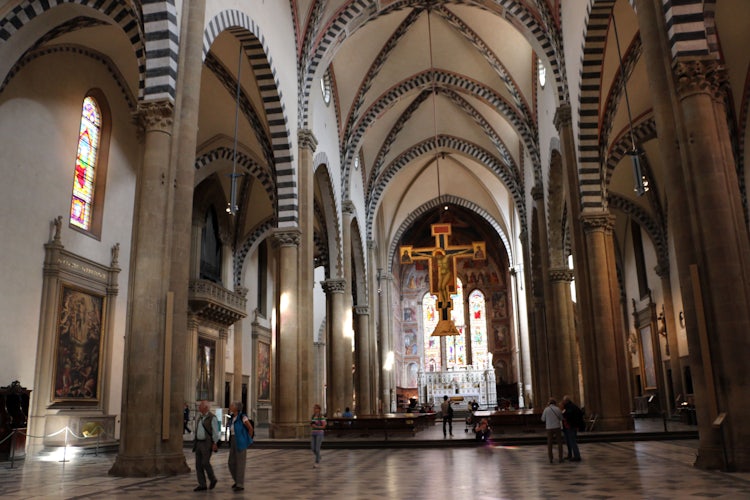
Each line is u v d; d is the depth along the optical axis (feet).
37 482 30.30
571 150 57.31
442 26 80.79
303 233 60.95
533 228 91.86
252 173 75.05
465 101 94.84
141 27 36.29
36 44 44.37
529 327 97.45
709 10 33.09
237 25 47.85
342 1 66.03
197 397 74.95
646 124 62.69
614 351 52.65
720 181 30.01
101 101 58.90
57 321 50.49
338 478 31.27
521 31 65.21
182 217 34.58
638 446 45.47
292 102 61.77
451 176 123.54
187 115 35.99
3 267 45.44
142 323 32.17
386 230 129.18
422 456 44.32
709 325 29.35
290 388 57.52
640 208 85.20
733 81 54.75
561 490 25.23
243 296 88.33
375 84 88.02
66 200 52.95
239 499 24.32
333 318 84.02
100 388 56.03
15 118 47.39
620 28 50.85
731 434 28.30
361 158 103.65
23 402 44.98
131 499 24.49
